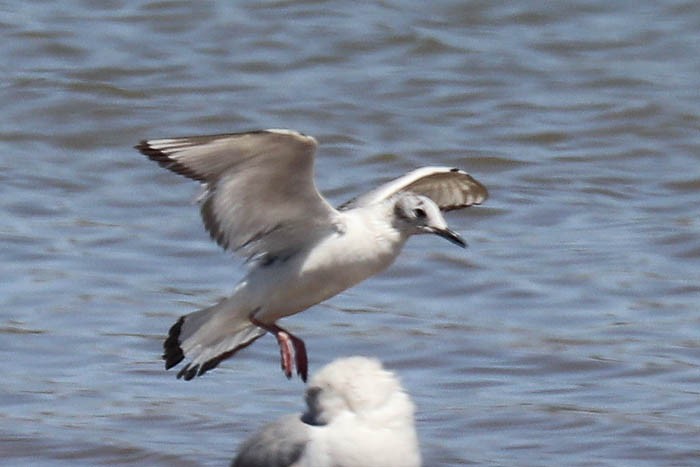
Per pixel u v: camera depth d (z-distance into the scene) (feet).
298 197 34.40
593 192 64.80
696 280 54.65
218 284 54.19
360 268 35.19
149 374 45.75
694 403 43.70
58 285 53.11
